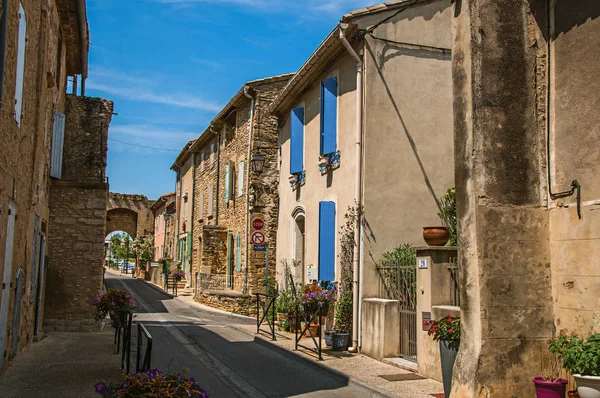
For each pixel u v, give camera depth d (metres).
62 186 13.45
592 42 5.89
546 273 6.28
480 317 5.99
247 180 19.14
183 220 31.77
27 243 9.34
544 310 6.21
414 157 10.63
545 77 6.53
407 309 9.31
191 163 30.08
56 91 12.76
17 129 7.63
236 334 13.41
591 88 5.88
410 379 7.89
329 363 9.16
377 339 9.47
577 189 5.99
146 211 46.97
